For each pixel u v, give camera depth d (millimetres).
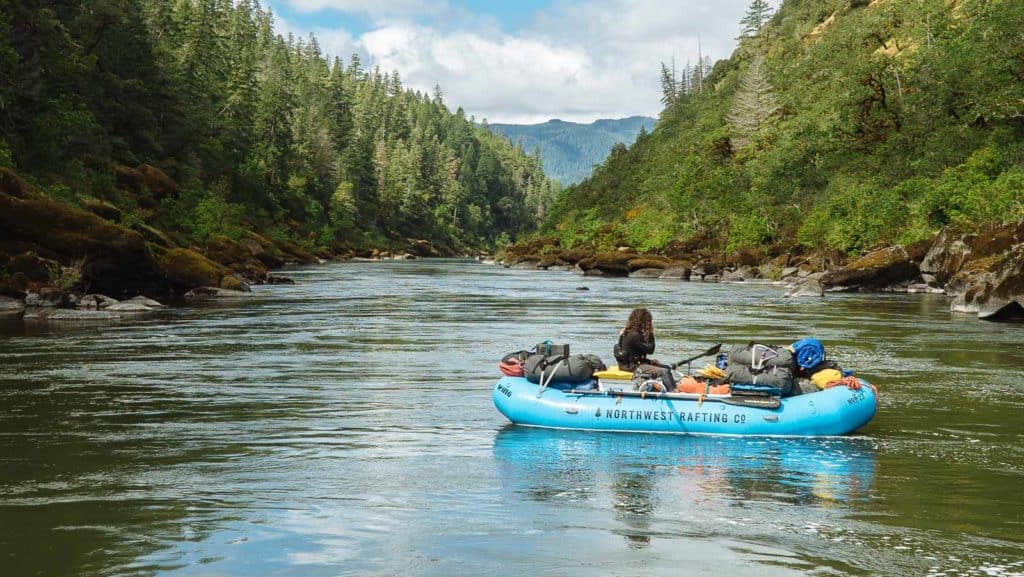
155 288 28078
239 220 73812
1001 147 48188
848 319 22031
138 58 75688
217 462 7352
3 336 17594
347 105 158000
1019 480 6777
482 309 25922
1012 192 36031
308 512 5867
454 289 37594
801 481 6723
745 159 86125
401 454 7641
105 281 26234
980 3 64938
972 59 55281
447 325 20609
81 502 6109
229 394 10961
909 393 10938
